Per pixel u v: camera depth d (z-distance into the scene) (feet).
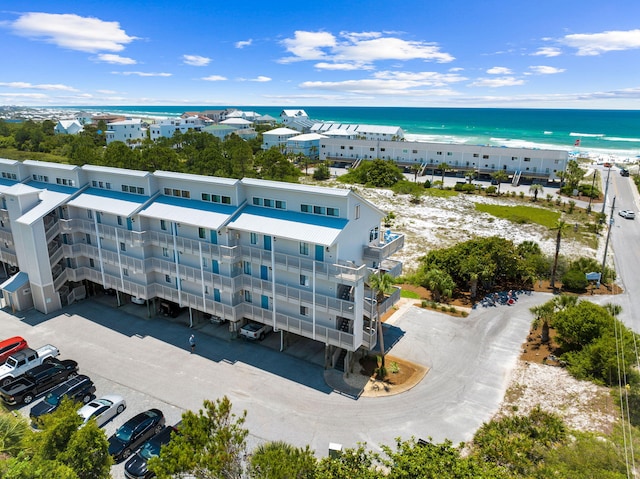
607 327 111.75
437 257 164.76
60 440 67.05
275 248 111.96
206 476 55.62
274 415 93.40
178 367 111.34
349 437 87.25
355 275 98.27
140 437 85.20
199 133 499.92
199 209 121.80
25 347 117.19
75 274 144.77
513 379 106.22
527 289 161.48
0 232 155.43
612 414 90.79
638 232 233.55
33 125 595.06
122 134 599.98
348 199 103.96
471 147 388.78
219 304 120.57
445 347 120.67
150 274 135.13
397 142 428.56
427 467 55.93
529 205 289.33
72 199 143.02
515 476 66.08
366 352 117.29
